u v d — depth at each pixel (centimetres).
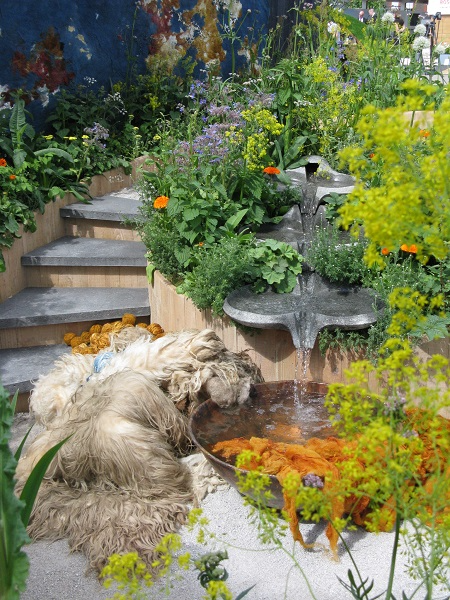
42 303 593
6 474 187
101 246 655
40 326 571
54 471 379
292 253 492
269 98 650
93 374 432
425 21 966
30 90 741
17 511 187
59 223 686
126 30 840
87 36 795
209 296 474
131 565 182
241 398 405
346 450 193
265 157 617
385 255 479
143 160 787
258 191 571
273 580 307
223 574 197
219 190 548
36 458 387
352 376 181
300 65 717
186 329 450
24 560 187
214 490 377
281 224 588
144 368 414
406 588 297
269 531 193
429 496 179
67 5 767
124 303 591
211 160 556
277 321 432
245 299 472
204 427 383
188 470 384
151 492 361
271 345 462
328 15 858
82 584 313
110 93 836
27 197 649
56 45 761
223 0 941
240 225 575
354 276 471
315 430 381
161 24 876
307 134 694
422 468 286
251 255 489
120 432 366
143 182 620
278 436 376
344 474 192
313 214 595
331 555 323
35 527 352
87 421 382
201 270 493
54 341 578
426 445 290
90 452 368
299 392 412
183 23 900
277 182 617
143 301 595
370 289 468
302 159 670
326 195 598
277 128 619
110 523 338
